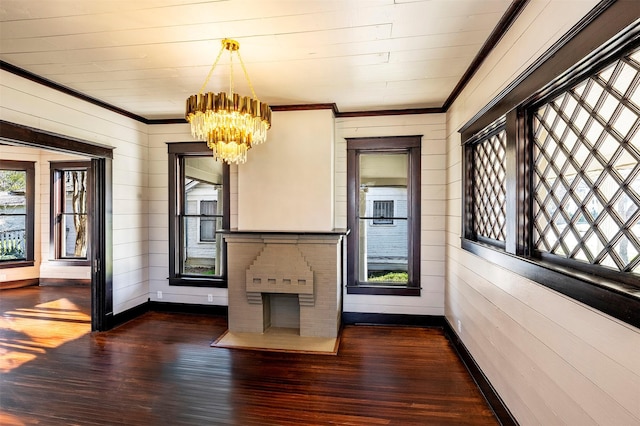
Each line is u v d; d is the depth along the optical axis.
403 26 2.14
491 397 2.32
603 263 1.34
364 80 3.04
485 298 2.47
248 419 2.20
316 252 3.56
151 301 4.53
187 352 3.21
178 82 3.11
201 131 2.47
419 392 2.53
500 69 2.21
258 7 1.93
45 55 2.55
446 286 3.80
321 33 2.23
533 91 1.71
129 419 2.19
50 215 6.09
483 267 2.52
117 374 2.78
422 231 3.94
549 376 1.59
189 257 4.52
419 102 3.70
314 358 3.10
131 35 2.26
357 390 2.56
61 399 2.41
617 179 1.28
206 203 4.47
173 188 4.42
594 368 1.27
